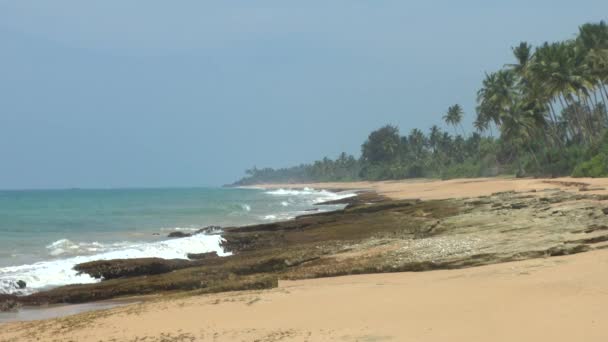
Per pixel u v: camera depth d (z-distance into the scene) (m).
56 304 17.89
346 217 38.38
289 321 10.80
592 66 67.75
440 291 12.43
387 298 12.17
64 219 59.31
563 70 67.50
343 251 21.61
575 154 73.62
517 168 102.00
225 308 12.44
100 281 21.22
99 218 60.44
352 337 9.30
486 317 9.92
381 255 19.09
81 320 12.77
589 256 15.12
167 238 38.22
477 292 11.94
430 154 169.75
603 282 11.48
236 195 148.75
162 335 10.59
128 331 11.16
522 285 12.12
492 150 117.31
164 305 13.53
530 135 90.00
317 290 13.81
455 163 147.50
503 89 87.62
